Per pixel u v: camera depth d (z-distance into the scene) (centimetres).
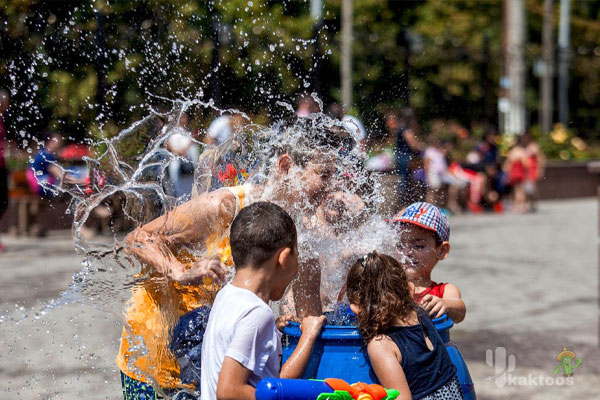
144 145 412
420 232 369
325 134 363
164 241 349
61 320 694
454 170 1856
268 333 284
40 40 770
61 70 788
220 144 387
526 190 1962
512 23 2220
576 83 2942
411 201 429
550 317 782
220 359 281
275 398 263
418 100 1495
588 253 1238
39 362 582
